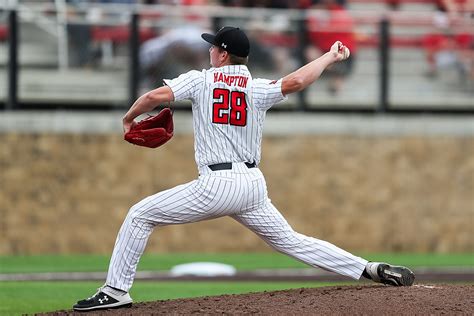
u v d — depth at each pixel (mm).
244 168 29391
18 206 66438
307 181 68812
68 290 45469
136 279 52781
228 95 29219
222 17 66250
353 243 69312
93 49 67000
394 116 69750
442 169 70312
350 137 69188
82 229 66938
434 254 69250
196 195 29172
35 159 66562
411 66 70438
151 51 65875
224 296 31219
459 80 71250
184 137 67625
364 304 29281
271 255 67188
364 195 69438
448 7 75125
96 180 67000
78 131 66812
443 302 29688
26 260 62875
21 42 66688
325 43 67250
